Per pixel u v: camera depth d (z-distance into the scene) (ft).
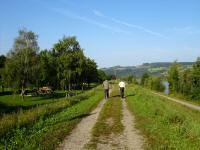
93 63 292.40
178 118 61.57
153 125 55.93
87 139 46.88
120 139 46.80
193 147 39.96
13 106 144.87
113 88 228.02
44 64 230.48
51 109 75.25
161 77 310.45
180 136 46.50
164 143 42.63
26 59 215.10
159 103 95.96
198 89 197.98
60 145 43.14
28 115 61.82
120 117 69.21
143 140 45.91
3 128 48.96
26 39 219.61
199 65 208.44
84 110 81.61
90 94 145.79
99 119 66.44
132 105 92.68
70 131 52.95
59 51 169.89
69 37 169.89
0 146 40.60
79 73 167.12
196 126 48.80
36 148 39.99
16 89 212.64
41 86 260.83
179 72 245.04
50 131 51.29
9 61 214.90
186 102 177.68
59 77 168.55
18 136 46.16
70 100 101.96
